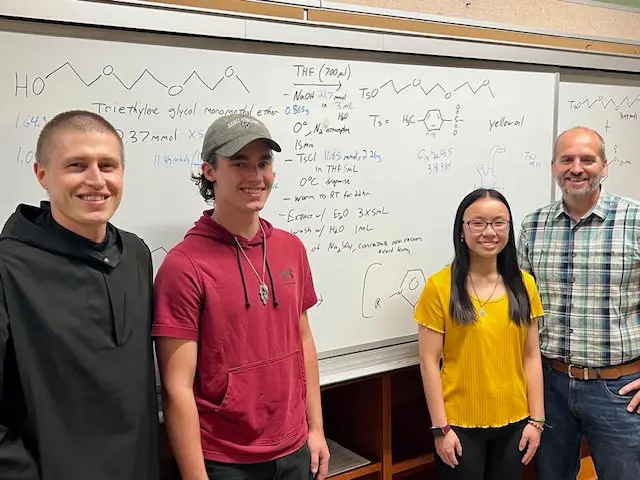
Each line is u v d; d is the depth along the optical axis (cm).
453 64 222
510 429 193
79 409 122
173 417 142
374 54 203
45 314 119
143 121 164
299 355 160
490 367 188
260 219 162
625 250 196
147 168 166
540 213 215
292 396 156
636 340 200
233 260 149
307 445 163
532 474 258
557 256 207
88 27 155
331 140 196
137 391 129
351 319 208
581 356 203
